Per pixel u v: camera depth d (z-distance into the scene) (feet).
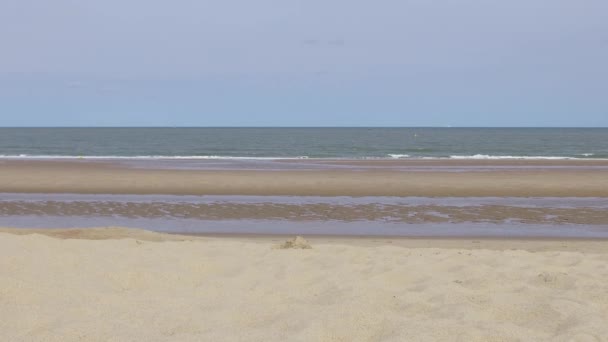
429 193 69.97
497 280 18.56
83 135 428.15
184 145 261.03
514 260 22.25
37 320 13.76
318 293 17.02
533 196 67.72
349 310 14.74
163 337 12.78
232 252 22.94
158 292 16.76
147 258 20.77
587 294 16.80
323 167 111.75
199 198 65.46
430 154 191.21
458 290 17.11
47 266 18.49
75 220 51.11
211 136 412.36
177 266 19.71
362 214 54.49
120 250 21.98
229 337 12.78
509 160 137.69
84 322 13.61
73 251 21.07
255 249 23.81
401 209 57.57
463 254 23.82
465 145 266.98
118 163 121.80
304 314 14.56
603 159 144.56
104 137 379.55
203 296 16.49
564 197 66.90
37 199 64.34
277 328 13.64
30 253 19.86
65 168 104.42
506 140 340.59
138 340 12.57
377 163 124.88
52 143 278.67
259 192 70.64
